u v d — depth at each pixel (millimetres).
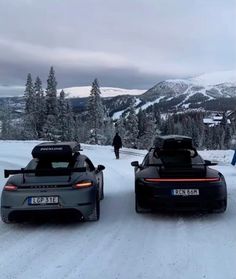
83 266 5156
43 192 6820
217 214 7953
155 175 7535
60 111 70688
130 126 76188
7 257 5582
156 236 6492
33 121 73750
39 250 5883
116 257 5484
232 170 15211
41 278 4766
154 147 9359
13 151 32562
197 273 4820
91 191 7074
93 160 22078
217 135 124500
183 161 8531
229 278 4645
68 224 7414
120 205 9070
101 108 72312
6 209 6879
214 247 5824
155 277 4719
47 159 7855
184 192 7199
